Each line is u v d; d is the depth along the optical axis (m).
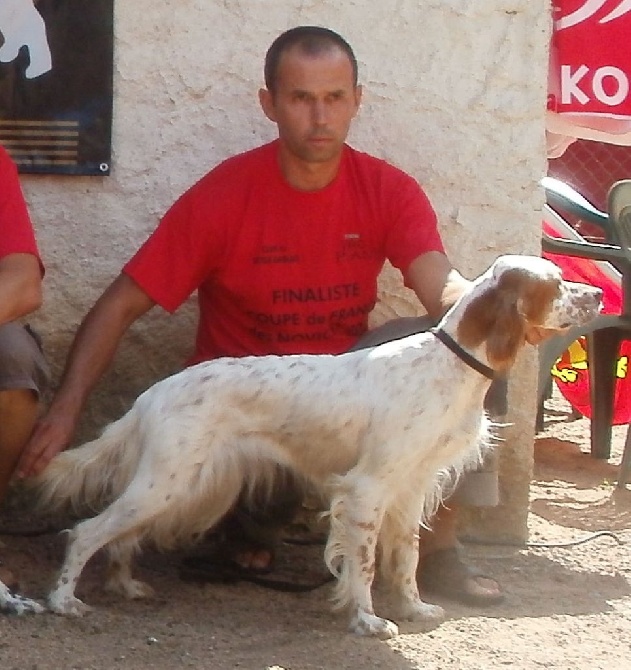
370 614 4.05
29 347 4.30
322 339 4.67
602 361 6.89
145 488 4.12
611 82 6.21
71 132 5.17
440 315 4.30
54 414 4.36
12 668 3.64
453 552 4.52
